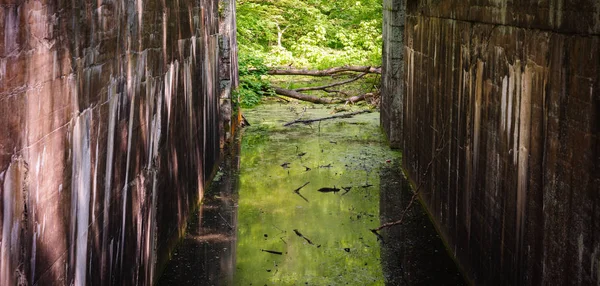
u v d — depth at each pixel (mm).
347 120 14789
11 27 3104
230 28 12664
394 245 7453
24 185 3299
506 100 5164
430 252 7254
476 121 6043
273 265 6898
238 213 8516
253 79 17375
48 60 3549
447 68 7238
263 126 14148
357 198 9148
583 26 3785
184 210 7793
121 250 5102
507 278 5156
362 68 17953
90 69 4242
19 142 3227
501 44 5305
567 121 4016
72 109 3926
